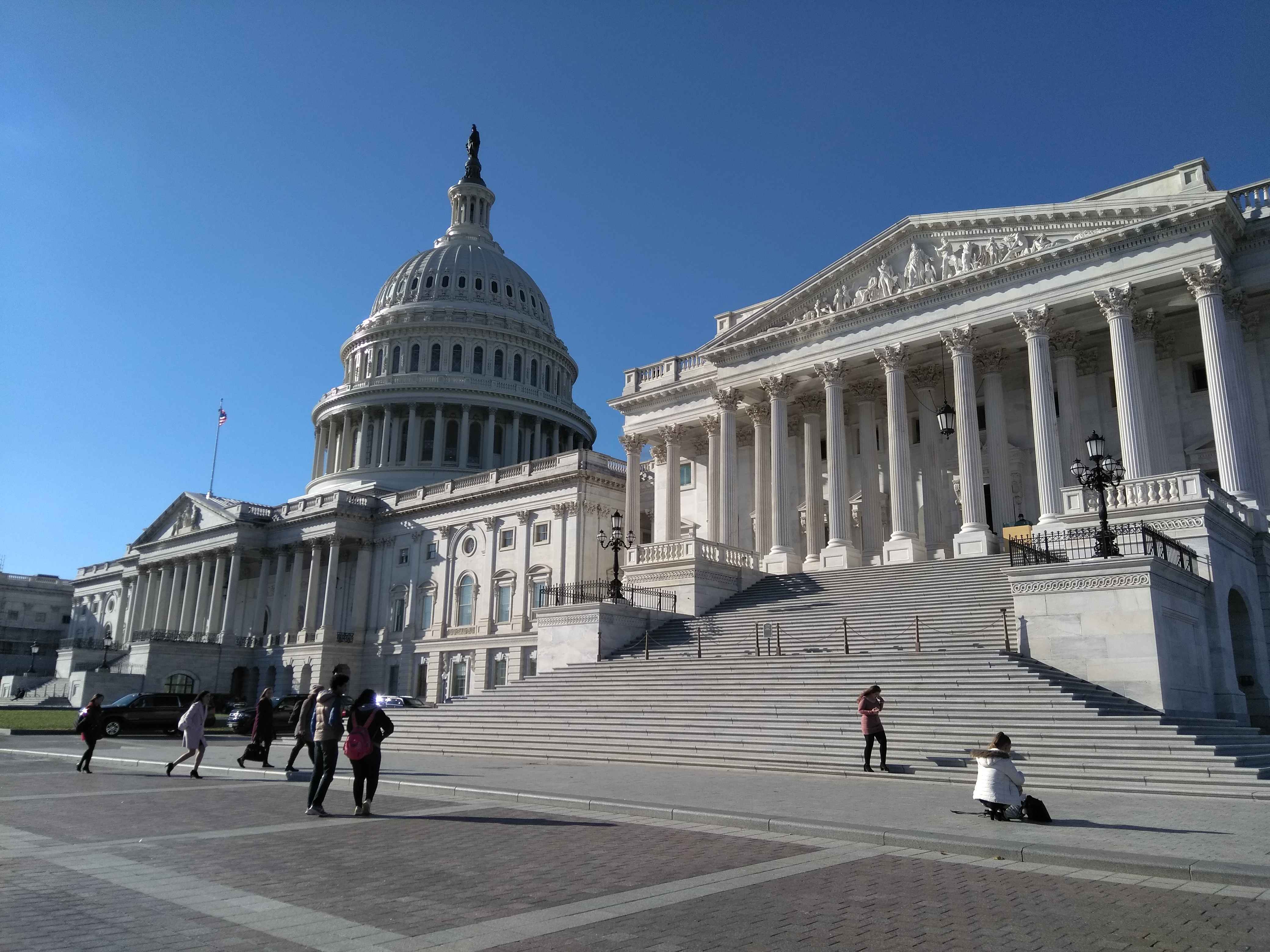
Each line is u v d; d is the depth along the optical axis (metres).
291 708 43.72
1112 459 27.17
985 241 41.03
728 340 48.84
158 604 101.06
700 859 11.05
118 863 10.71
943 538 44.41
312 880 9.88
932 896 9.19
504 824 13.75
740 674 28.30
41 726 44.69
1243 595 29.45
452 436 109.75
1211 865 9.98
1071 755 19.02
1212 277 34.12
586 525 68.94
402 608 81.06
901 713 22.62
